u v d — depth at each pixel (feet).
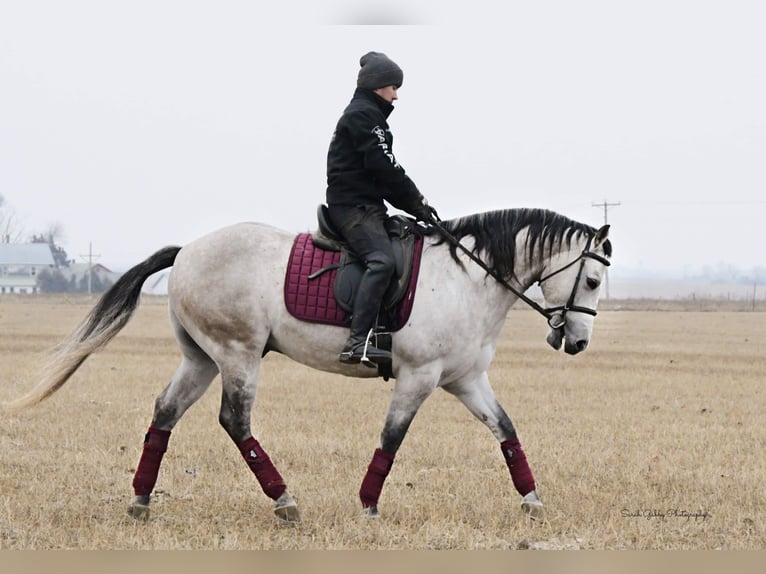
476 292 37.01
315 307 36.42
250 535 34.73
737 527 36.81
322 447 53.42
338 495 41.14
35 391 37.52
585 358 126.21
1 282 520.42
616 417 68.54
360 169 36.27
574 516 38.27
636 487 44.16
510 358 124.16
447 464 49.47
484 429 61.16
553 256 37.60
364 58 37.06
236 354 36.83
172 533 34.73
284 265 37.04
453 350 36.63
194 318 37.09
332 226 36.70
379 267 35.45
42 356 38.37
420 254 36.91
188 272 37.32
